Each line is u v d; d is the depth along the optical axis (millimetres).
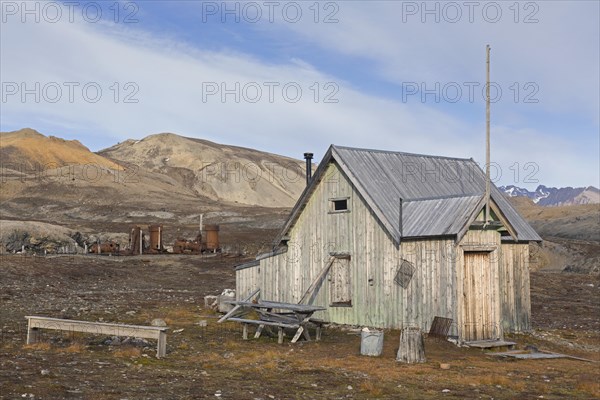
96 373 12219
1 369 11781
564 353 20781
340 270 23938
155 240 59219
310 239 24844
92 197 134500
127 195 139625
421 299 20828
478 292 20406
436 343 19578
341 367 14977
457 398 11953
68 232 58750
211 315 25328
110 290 34156
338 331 22250
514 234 20875
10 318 20969
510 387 13391
